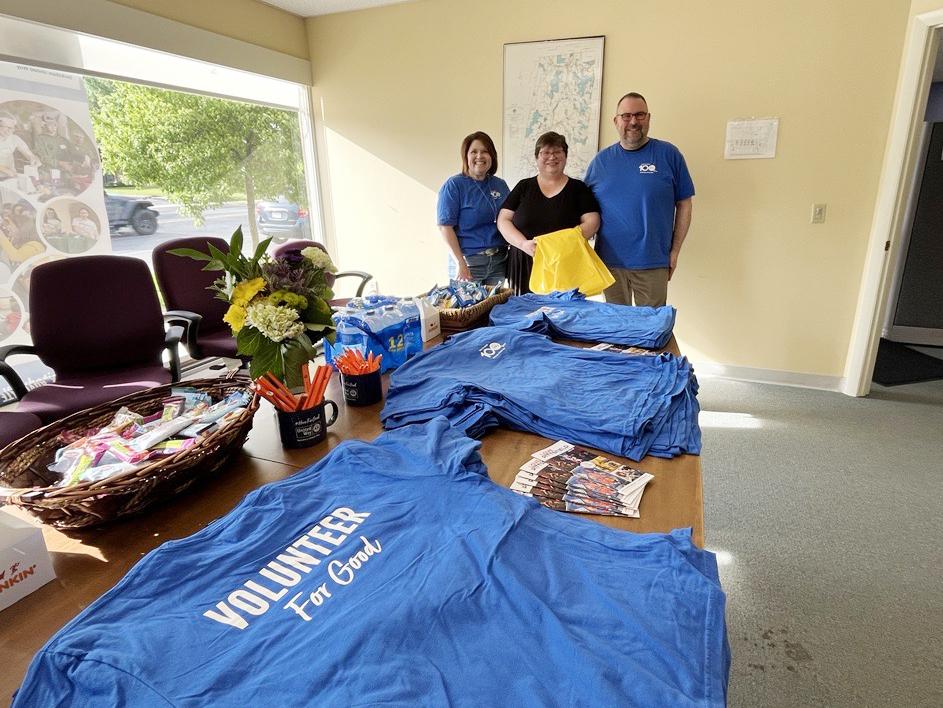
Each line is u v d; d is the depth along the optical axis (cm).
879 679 143
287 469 101
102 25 266
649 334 154
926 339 414
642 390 116
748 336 342
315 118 414
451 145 380
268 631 54
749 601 170
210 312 291
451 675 50
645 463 98
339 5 369
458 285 207
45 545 73
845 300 317
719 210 328
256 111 381
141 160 312
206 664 51
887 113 286
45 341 222
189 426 99
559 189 275
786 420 293
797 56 295
